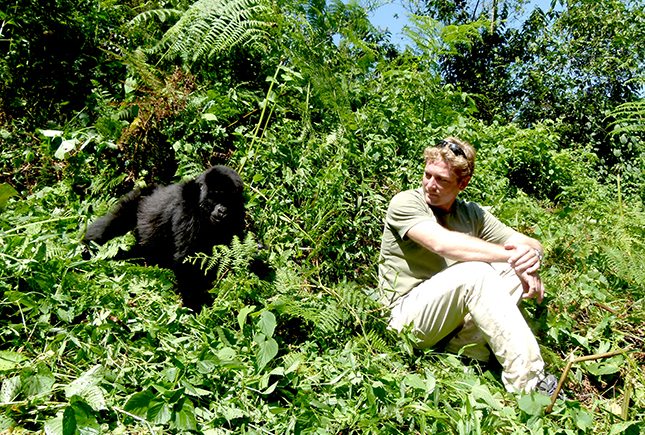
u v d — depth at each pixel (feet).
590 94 40.01
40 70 17.46
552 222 17.01
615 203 22.62
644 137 34.40
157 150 16.35
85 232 12.53
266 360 9.05
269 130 17.02
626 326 13.44
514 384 10.52
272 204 14.89
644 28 40.55
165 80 17.42
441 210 12.55
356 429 8.79
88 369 8.75
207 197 13.56
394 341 11.31
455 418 9.12
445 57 42.60
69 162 14.78
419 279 12.21
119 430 7.75
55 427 7.27
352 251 15.03
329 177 15.35
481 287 10.75
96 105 16.94
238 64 19.40
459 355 11.33
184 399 8.03
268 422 8.53
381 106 18.28
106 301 10.05
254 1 19.34
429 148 12.26
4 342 9.10
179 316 10.50
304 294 11.73
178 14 20.29
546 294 13.16
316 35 19.53
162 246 14.03
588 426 9.31
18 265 9.78
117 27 19.85
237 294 11.08
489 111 35.96
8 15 17.16
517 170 25.81
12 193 11.24
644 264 13.56
